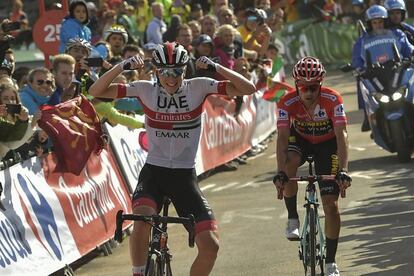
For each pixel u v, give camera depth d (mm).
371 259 18578
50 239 18766
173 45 14844
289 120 17234
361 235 20750
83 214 20578
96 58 21391
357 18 61750
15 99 18641
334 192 16781
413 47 31297
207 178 31094
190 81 15281
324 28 62219
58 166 19031
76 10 26109
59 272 19344
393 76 30141
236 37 33156
